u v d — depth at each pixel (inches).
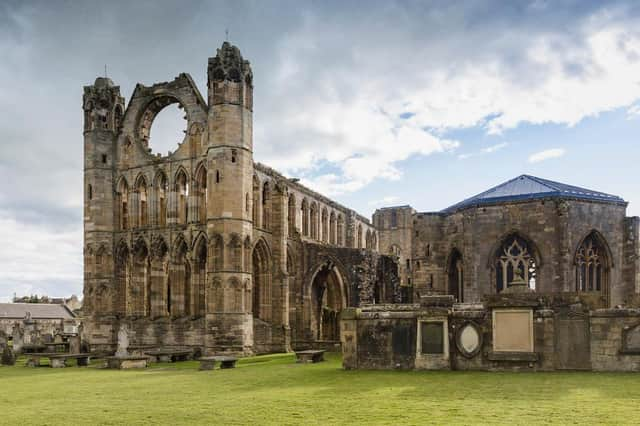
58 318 6653.5
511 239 2471.7
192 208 2753.4
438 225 2699.3
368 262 3056.1
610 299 2416.3
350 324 1566.2
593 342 1392.7
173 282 2773.1
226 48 2659.9
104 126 3002.0
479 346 1448.1
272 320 2888.8
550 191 2432.3
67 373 1801.2
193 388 1274.6
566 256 2335.1
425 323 1499.8
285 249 2957.7
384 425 778.2
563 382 1190.3
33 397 1193.4
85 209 2977.4
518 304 1429.6
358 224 4601.4
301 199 3464.6
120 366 1937.7
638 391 1051.3
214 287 2551.7
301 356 1915.6
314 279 3115.2
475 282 2488.9
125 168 2967.5
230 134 2613.2
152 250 2834.6
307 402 994.7
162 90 2888.8
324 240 3836.1
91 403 1072.8
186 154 2792.8
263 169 2940.5
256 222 2851.9
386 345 1529.3
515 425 760.3
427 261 2689.5
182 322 2716.5
